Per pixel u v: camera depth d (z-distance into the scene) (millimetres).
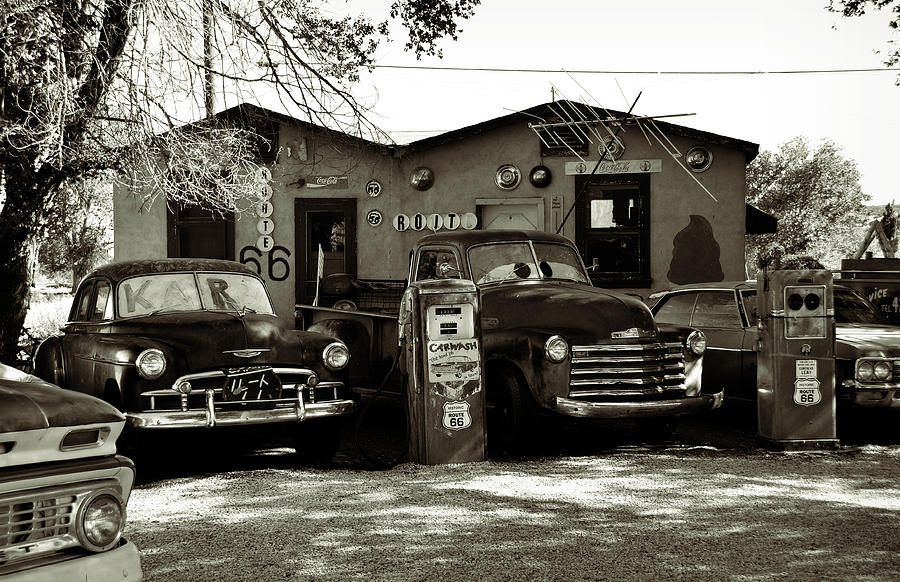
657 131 16234
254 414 7277
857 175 39250
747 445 8547
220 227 16516
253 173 12227
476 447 7602
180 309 8344
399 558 4887
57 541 3328
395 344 8969
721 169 16203
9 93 9625
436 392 7512
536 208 16500
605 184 16375
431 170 16516
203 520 5746
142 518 5852
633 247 16422
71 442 3406
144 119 10172
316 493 6422
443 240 9633
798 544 5098
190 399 7289
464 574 4621
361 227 16562
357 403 9094
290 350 7723
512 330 8234
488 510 5859
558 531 5371
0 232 10945
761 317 8234
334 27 12656
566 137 16391
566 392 7961
